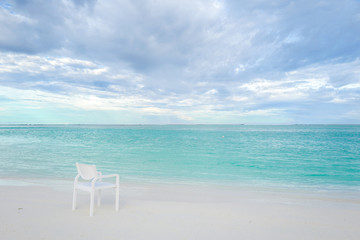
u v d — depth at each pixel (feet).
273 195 23.21
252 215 16.08
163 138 127.95
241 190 25.39
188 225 13.76
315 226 14.24
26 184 25.68
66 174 32.35
